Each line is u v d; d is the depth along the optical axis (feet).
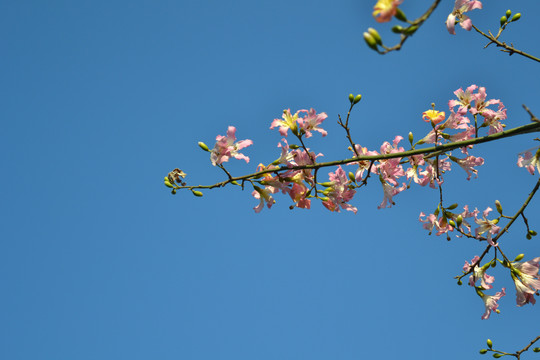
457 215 15.94
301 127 14.03
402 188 15.64
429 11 9.27
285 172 14.43
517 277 15.01
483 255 15.70
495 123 15.38
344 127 14.28
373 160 14.57
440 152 15.15
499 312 15.42
